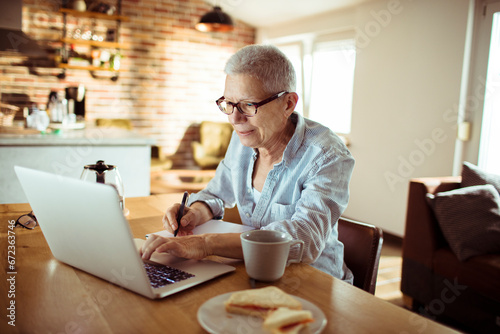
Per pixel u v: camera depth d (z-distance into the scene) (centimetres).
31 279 80
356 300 74
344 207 109
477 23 303
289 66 108
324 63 476
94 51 472
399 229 365
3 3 380
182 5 526
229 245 91
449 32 315
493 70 296
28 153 282
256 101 104
